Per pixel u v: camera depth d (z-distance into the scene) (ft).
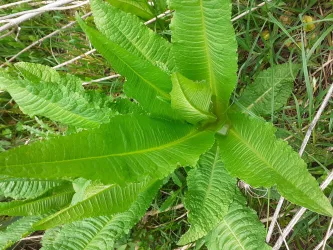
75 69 1.77
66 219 1.11
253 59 1.53
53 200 1.41
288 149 1.13
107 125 0.93
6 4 1.75
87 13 1.67
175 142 1.13
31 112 1.22
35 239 1.81
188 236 1.29
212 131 1.22
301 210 1.32
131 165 0.97
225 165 1.20
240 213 1.33
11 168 0.71
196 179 1.33
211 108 1.24
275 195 1.43
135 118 1.02
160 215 1.63
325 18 1.33
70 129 1.32
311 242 1.49
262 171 1.15
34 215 1.43
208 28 1.10
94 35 0.95
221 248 1.35
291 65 1.37
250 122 1.21
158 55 1.32
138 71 1.06
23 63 1.42
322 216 1.45
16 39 1.74
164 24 1.59
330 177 1.28
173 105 1.11
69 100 1.17
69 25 1.69
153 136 1.07
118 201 1.20
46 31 1.84
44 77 1.42
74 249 1.37
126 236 1.64
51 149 0.79
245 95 1.41
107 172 0.90
